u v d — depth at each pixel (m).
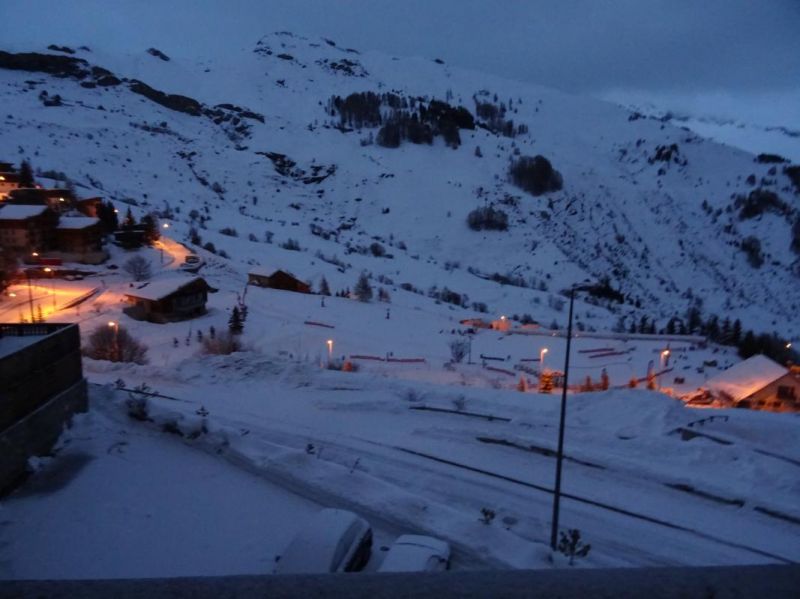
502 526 9.72
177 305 43.78
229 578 1.39
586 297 88.62
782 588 1.41
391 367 37.94
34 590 1.32
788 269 127.44
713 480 11.47
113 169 120.50
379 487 9.95
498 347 49.19
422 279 87.38
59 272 50.94
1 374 9.52
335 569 6.95
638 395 16.64
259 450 11.43
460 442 13.75
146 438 11.89
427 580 1.40
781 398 31.52
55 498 9.35
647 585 1.42
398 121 185.25
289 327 44.66
